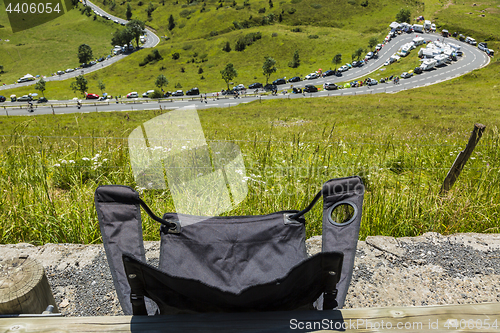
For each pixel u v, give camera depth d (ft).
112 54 368.27
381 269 8.38
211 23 394.52
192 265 5.09
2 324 3.55
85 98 242.17
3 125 112.88
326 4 395.34
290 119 101.50
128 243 4.87
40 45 396.78
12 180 13.17
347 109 122.31
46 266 8.46
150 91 245.45
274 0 426.51
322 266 3.20
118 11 478.59
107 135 23.11
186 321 3.44
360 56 281.13
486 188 12.84
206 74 287.69
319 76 256.11
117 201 5.08
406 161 18.78
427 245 9.32
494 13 348.59
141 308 3.60
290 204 11.37
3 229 9.95
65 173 14.69
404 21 330.95
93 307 7.27
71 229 10.10
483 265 8.55
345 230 4.87
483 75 216.13
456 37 309.42
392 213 10.93
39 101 233.76
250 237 5.31
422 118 89.71
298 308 3.71
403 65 255.29
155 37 405.39
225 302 3.43
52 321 3.53
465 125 60.23
